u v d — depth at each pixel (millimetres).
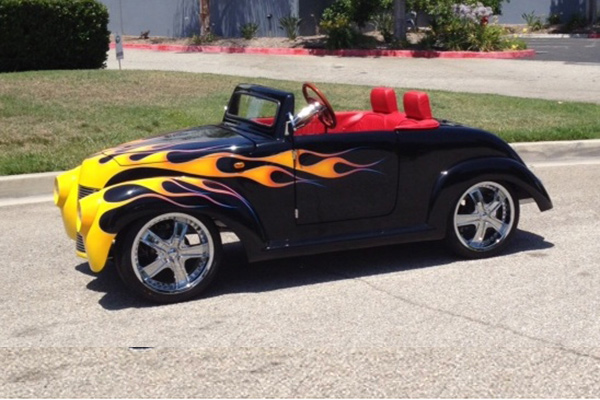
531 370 4750
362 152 6363
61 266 6945
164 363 4938
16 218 8555
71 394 4574
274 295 6090
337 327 5430
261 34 28984
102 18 17734
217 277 6535
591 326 5375
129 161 6016
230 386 4629
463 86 17906
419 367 4809
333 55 25266
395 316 5602
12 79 14781
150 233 5832
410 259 6871
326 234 6371
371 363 4871
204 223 5957
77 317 5723
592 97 15859
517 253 6977
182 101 13828
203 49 27312
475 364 4836
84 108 12914
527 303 5797
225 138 6285
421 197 6590
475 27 25141
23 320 5680
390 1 25703
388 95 7207
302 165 6215
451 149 6621
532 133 11508
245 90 6832
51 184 9523
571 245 7195
